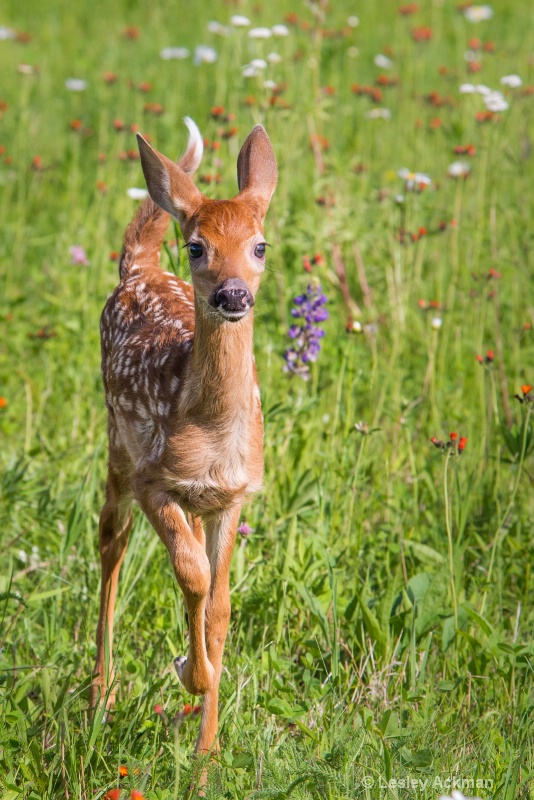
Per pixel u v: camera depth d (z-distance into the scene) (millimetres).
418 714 8078
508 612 9648
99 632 8789
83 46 25188
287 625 9180
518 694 8469
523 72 21406
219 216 8102
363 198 15570
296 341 11008
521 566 10023
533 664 8609
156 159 8500
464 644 9000
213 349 8008
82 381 12383
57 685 8383
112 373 9203
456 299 14328
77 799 7117
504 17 26406
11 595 8367
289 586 9328
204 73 20734
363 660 8805
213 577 8398
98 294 13711
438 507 10703
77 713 8094
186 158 9688
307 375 11023
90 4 29047
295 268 14234
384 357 13250
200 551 7965
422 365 13289
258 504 10344
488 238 15242
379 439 11484
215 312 7840
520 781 7289
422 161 17797
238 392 8117
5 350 13602
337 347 12836
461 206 15812
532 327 13336
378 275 14875
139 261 10352
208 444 8203
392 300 13562
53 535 10133
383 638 8781
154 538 9969
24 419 12297
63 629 9125
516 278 13906
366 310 14219
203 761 7211
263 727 7875
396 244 13961
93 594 9477
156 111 16234
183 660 7996
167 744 7480
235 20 15438
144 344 9023
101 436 11750
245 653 8797
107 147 18875
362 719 7973
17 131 19234
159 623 9117
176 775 6836
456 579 9266
